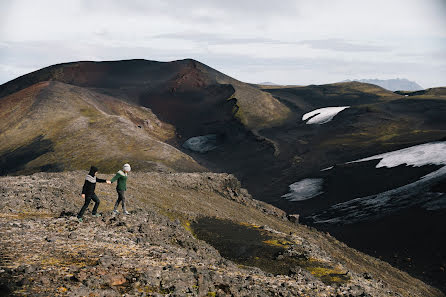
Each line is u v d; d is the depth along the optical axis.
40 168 132.88
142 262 11.71
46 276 8.75
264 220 50.97
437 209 112.00
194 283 10.59
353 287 16.64
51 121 180.62
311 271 23.38
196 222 34.22
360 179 173.38
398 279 61.75
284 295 12.25
